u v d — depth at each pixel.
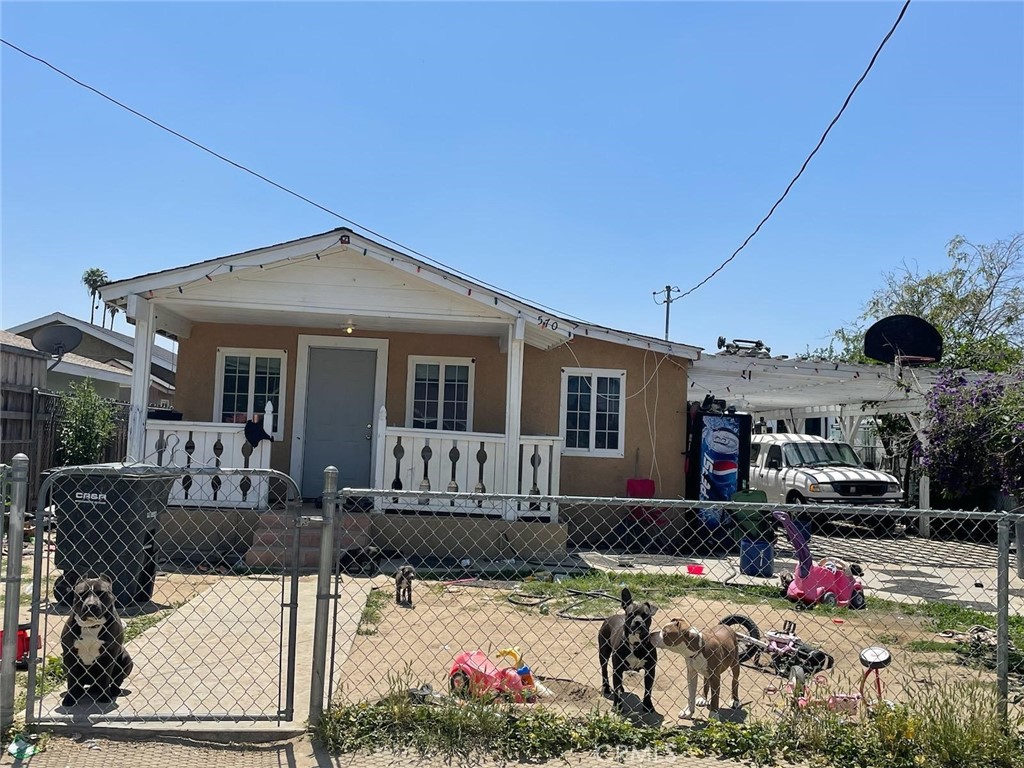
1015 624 7.61
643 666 4.68
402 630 6.65
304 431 12.74
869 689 5.37
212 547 10.12
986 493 14.99
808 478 15.85
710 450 13.20
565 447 13.29
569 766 4.05
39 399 12.47
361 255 10.48
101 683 4.66
